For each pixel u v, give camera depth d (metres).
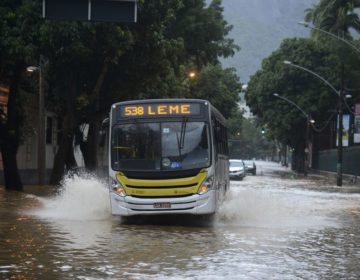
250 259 11.16
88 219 17.42
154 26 28.34
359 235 15.03
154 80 31.59
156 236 14.09
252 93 80.12
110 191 16.27
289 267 10.45
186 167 15.95
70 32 25.20
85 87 32.47
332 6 64.94
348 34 65.19
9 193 26.91
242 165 52.41
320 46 72.38
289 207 22.86
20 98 29.45
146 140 16.19
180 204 15.85
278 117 74.56
